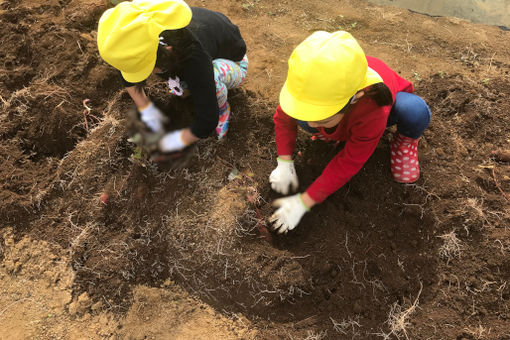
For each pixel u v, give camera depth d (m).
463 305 2.19
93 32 3.09
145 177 2.58
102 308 2.33
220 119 2.64
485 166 2.56
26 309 2.32
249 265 2.32
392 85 2.13
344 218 2.43
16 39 2.98
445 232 2.37
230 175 2.59
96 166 2.62
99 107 2.87
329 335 2.19
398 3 3.81
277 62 3.27
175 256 2.41
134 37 1.66
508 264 2.21
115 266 2.39
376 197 2.48
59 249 2.47
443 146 2.65
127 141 2.66
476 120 2.76
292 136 2.36
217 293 2.36
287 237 2.43
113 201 2.54
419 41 3.40
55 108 2.74
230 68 2.46
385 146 2.62
